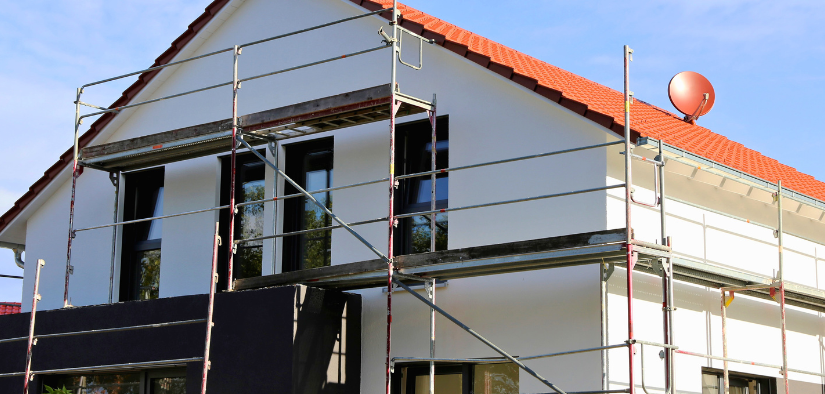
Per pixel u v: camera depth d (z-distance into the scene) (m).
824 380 11.35
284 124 10.02
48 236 12.77
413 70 10.02
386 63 10.29
